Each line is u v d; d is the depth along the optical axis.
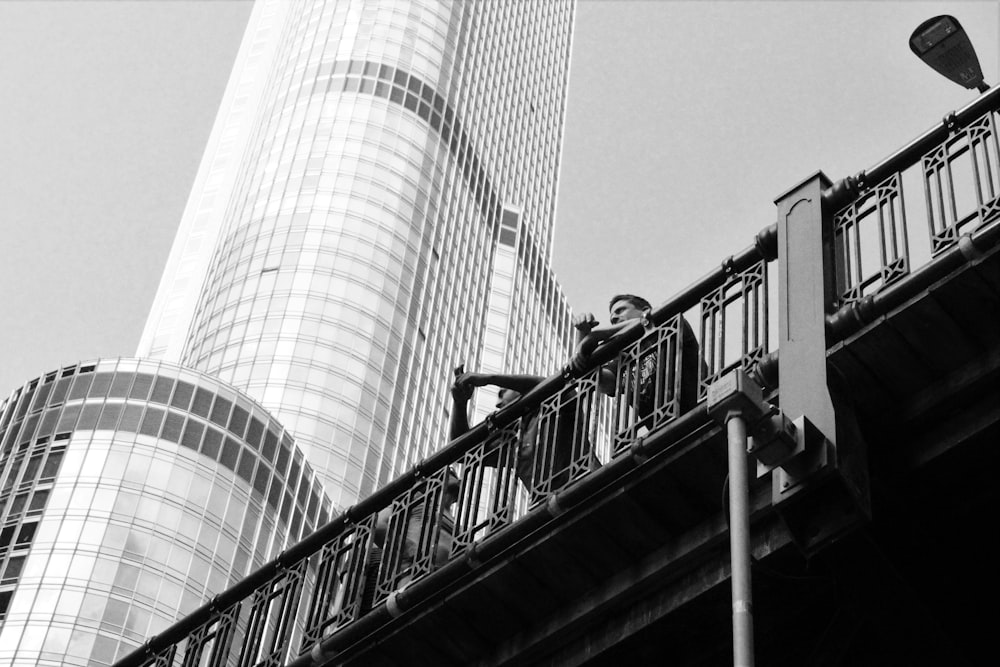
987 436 9.97
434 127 129.88
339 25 134.50
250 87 149.25
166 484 83.00
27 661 73.44
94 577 77.31
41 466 83.12
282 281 111.19
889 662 10.38
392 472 105.50
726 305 11.88
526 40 158.62
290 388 103.56
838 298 11.01
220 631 13.93
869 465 10.30
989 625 10.27
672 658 10.84
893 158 11.41
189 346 111.06
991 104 11.11
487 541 11.48
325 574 13.41
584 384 12.34
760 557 10.30
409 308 115.44
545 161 155.00
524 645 11.48
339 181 119.31
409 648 11.98
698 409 10.59
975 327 10.13
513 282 134.38
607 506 10.92
